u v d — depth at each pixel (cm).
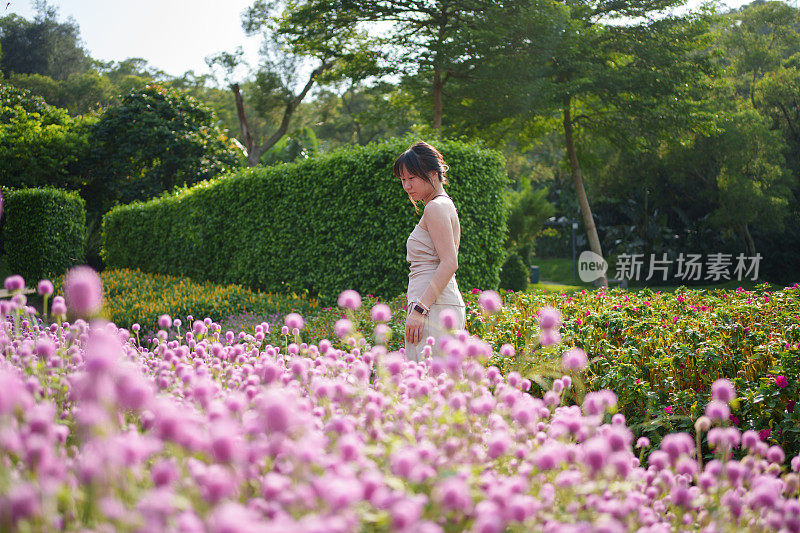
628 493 144
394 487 118
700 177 2692
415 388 187
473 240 852
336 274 904
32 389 164
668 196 2970
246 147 2961
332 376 220
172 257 1359
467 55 1855
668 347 395
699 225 2877
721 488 153
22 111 2441
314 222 938
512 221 2688
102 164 2431
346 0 1844
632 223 3228
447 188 826
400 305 650
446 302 276
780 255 2677
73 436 164
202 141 2439
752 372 362
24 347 203
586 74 1939
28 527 89
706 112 2072
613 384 360
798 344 341
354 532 105
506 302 634
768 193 2461
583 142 2378
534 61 1889
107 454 100
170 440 111
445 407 160
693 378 377
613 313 475
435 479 126
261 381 207
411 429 159
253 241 1081
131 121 2405
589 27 2016
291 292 986
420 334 272
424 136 904
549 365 269
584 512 135
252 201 1084
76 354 232
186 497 108
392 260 830
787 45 3019
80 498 108
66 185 2377
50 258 1485
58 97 4541
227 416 133
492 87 1928
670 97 1978
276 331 579
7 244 1516
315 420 155
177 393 197
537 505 128
